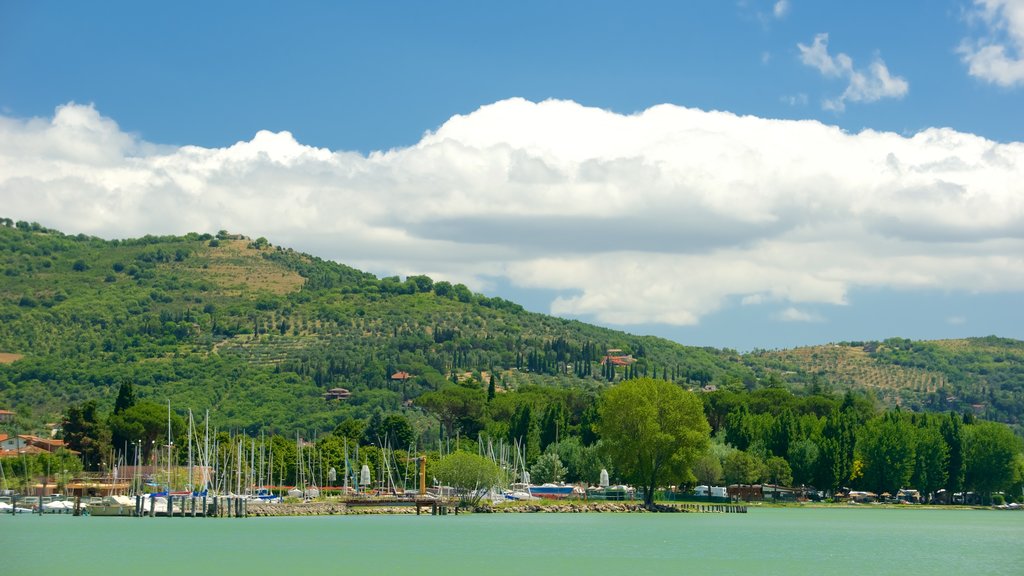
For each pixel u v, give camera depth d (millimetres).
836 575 115938
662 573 116938
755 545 149125
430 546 144000
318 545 144625
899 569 122000
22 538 154125
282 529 174625
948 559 132875
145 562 123750
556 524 188625
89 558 127875
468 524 189500
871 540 161375
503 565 122688
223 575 112625
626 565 123438
